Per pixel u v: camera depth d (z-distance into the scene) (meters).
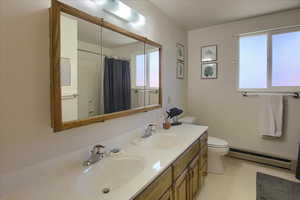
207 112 3.05
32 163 0.92
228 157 2.89
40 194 0.85
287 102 2.42
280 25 2.39
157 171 1.03
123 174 1.22
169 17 2.46
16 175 0.86
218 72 2.91
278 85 2.48
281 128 2.41
